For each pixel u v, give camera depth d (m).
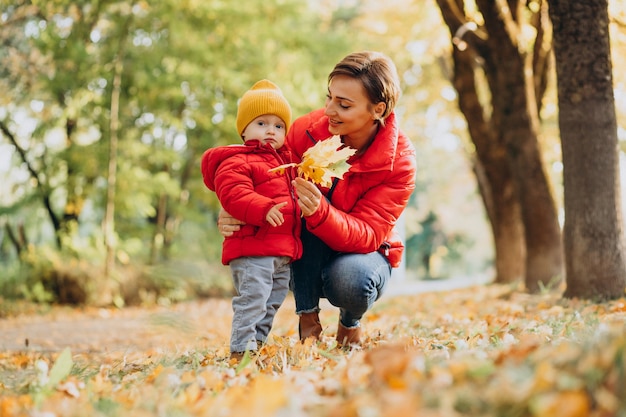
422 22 13.73
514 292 9.55
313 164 3.66
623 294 6.61
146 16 15.00
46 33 14.01
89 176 15.11
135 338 7.86
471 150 15.69
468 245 40.53
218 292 17.39
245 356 3.24
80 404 2.67
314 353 3.77
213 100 16.09
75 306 13.98
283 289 4.04
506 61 9.27
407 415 1.93
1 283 14.14
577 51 6.60
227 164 3.90
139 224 18.22
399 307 9.05
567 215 6.85
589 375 2.01
